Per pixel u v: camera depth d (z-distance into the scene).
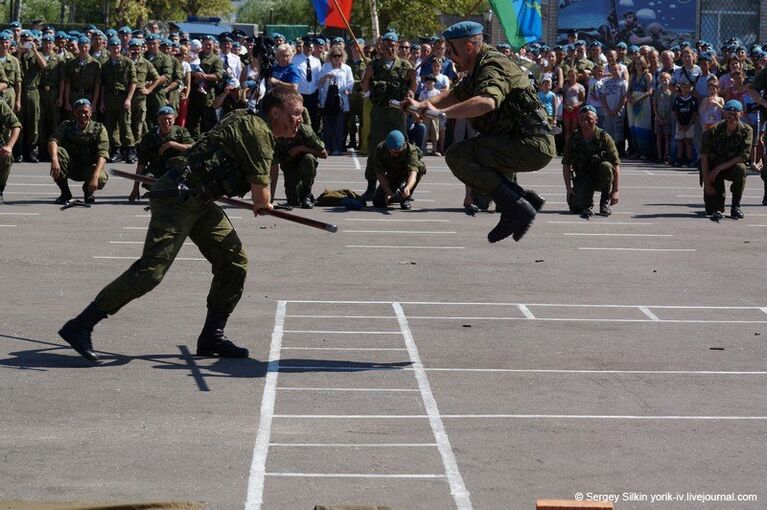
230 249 8.32
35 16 56.56
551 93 24.88
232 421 6.87
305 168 16.97
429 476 5.95
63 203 16.86
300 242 14.12
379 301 10.68
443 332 9.42
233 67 25.30
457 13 43.62
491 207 17.12
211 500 5.57
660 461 6.26
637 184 21.05
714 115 22.78
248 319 9.78
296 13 61.84
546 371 8.20
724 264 13.20
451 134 24.75
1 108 16.73
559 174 22.77
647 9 42.06
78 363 8.19
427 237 14.72
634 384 7.89
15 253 12.85
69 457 6.18
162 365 8.18
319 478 5.89
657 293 11.35
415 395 7.50
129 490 5.68
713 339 9.34
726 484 5.91
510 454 6.33
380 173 17.11
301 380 7.84
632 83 25.39
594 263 13.10
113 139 22.38
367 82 17.33
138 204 17.16
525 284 11.70
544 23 42.38
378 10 43.72
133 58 22.47
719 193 17.00
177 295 10.72
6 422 6.78
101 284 11.20
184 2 55.56
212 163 7.87
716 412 7.23
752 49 24.88
